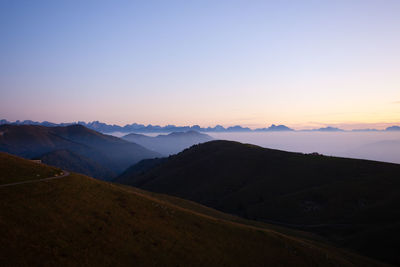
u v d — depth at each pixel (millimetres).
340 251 54125
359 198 89875
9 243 23672
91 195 38875
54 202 33125
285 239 45156
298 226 84438
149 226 35656
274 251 39500
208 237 38219
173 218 40906
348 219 80000
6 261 21688
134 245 30312
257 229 47031
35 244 24844
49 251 24625
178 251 32125
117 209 37250
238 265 33406
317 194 99438
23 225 26719
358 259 51156
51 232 27312
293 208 96062
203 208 70312
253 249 38406
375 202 85375
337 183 104938
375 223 72750
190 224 40719
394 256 54281
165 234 35062
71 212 32250
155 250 30750
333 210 88125
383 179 99188
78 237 28141
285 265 36625
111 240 29656
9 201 30047
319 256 42188
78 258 25125
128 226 33750
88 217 32531
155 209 41969
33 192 34031
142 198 45469
